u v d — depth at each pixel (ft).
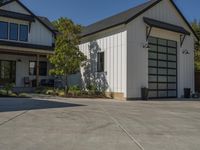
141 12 71.61
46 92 74.43
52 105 47.26
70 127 28.86
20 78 90.43
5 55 88.12
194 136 26.37
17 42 85.56
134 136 25.63
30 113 37.11
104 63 75.25
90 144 22.29
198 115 41.70
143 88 69.77
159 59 76.69
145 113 42.19
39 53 84.17
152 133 27.22
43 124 29.94
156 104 58.44
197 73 87.61
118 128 29.22
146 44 72.02
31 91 81.05
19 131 26.25
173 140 24.48
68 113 38.37
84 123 31.40
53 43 90.89
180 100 71.05
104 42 75.66
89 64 80.79
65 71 75.66
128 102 61.00
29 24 88.02
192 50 85.87
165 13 78.84
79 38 79.97
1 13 82.99
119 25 69.72
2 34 84.12
